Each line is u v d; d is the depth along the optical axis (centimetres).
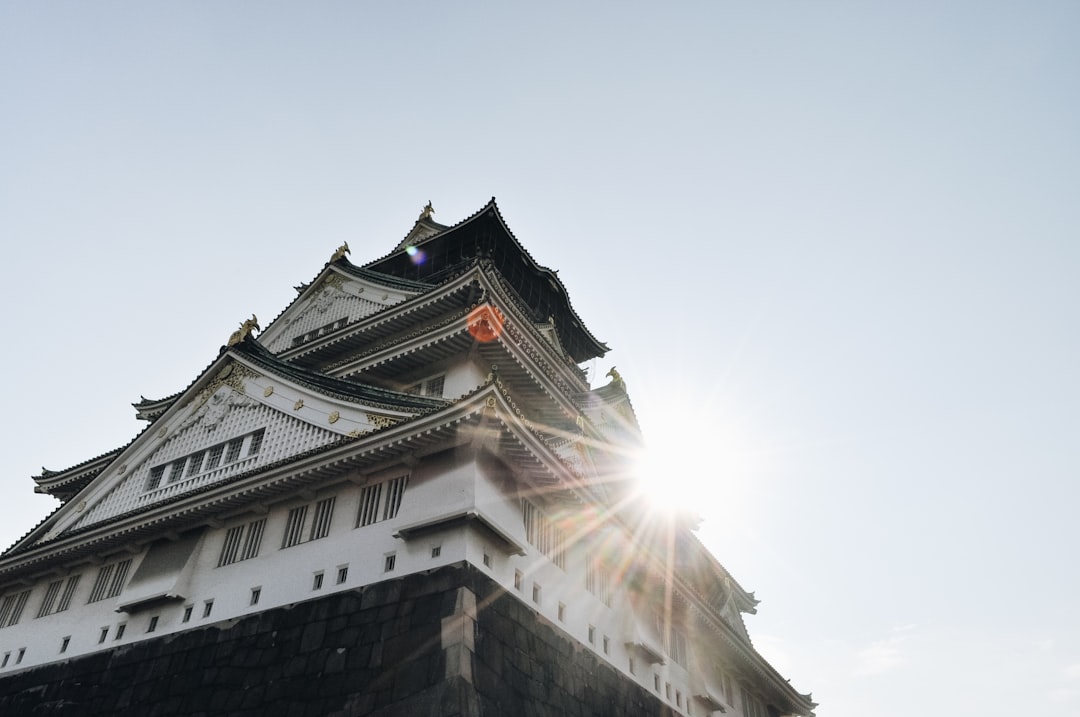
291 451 2734
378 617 2084
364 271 4234
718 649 3719
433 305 3512
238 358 3216
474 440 2250
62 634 2753
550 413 3438
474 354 3189
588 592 2712
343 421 2669
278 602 2317
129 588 2658
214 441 3041
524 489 2477
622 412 4481
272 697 2092
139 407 4100
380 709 1886
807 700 4606
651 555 2986
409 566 2148
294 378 2955
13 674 2744
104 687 2453
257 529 2588
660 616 3206
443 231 4391
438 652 1903
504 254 4409
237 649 2267
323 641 2125
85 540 2817
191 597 2523
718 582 4444
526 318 3791
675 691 3084
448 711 1769
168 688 2305
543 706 2116
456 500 2164
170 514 2653
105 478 3247
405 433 2269
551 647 2295
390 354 3238
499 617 2098
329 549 2353
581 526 2781
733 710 3797
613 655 2694
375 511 2359
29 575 3038
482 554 2159
